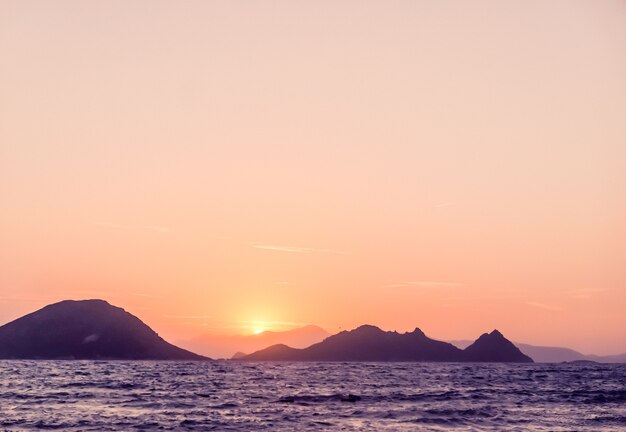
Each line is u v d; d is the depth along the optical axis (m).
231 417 56.53
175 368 188.50
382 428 50.66
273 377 135.88
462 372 172.00
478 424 53.44
